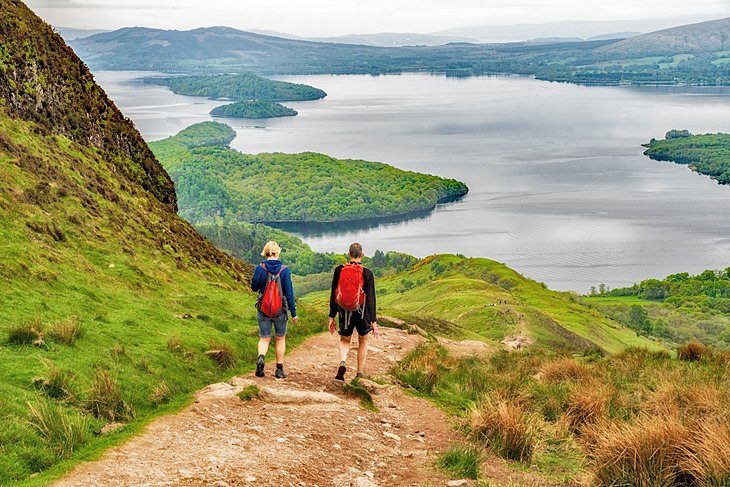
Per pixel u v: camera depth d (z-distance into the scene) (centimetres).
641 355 2112
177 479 724
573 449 1066
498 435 1037
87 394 952
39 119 2719
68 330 1152
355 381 1385
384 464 933
